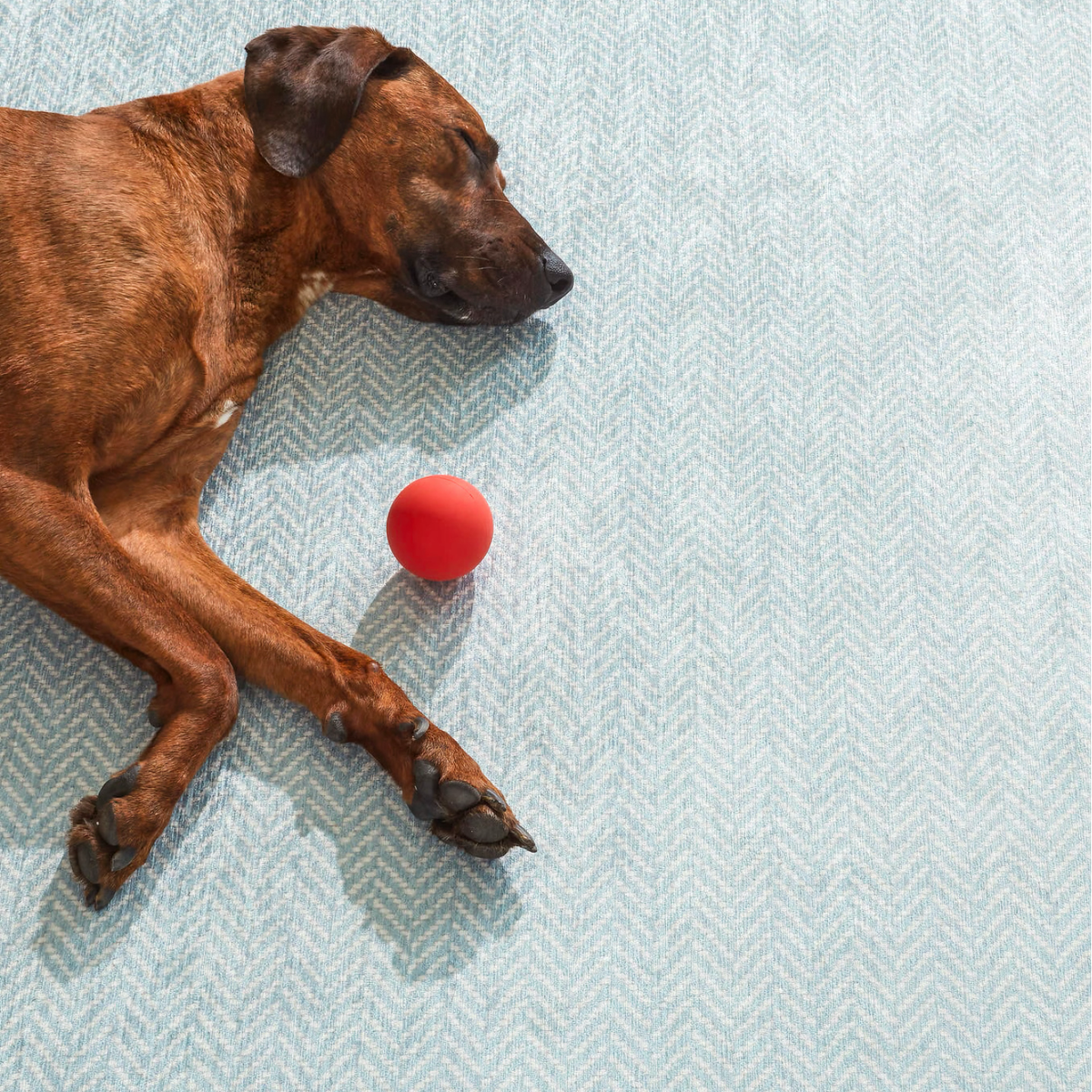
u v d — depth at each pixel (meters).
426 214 1.67
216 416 1.64
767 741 1.60
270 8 1.84
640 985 1.53
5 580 1.59
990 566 1.66
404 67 1.67
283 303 1.69
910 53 1.85
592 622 1.63
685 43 1.84
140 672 1.60
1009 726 1.61
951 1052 1.52
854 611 1.64
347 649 1.58
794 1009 1.53
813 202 1.78
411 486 1.60
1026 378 1.72
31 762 1.57
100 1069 1.49
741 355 1.72
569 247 1.76
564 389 1.71
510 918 1.54
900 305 1.75
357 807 1.57
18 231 1.55
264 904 1.54
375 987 1.52
